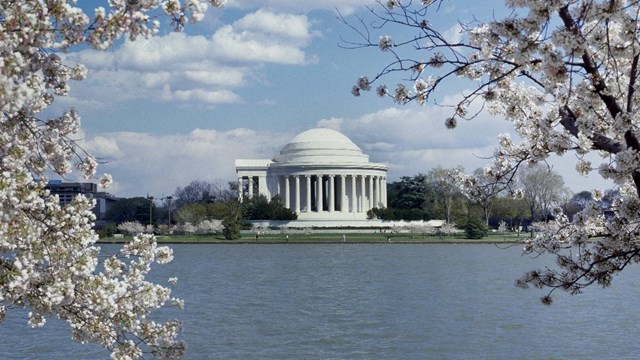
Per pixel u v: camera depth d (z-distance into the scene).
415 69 14.68
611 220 15.56
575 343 37.78
